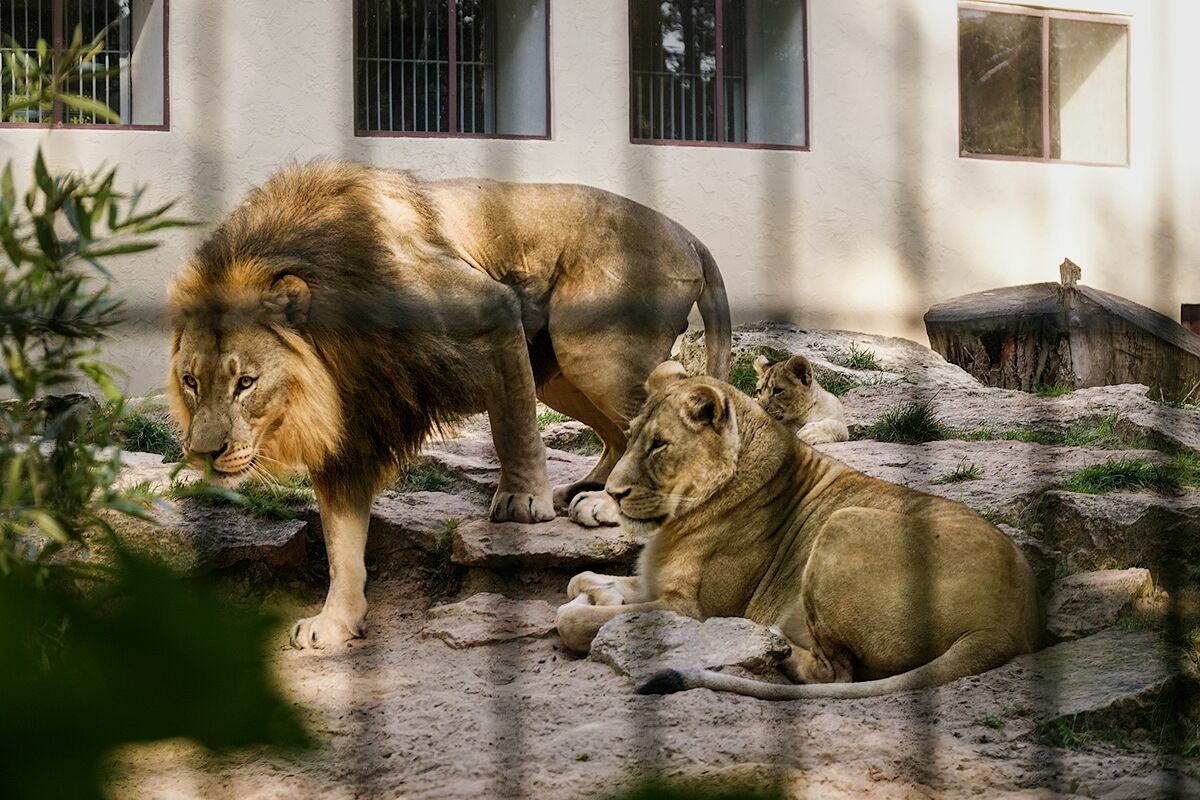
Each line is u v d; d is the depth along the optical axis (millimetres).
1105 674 4559
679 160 13203
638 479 5504
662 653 4910
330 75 11961
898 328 14086
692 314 11898
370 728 4277
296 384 5504
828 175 13875
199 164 11500
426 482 7621
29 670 449
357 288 5633
